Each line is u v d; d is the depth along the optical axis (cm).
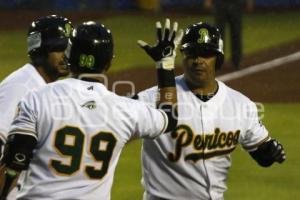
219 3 4856
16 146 1288
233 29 4966
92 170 1323
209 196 1627
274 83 4700
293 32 6675
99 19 7688
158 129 1383
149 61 5366
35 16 7838
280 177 2856
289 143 3322
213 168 1625
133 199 2584
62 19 1614
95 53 1334
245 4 8062
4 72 5147
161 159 1606
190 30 1605
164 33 1411
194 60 1589
